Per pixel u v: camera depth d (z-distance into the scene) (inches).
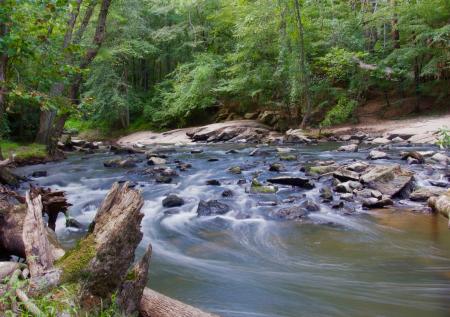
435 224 234.7
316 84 824.3
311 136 710.5
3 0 223.1
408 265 181.2
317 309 143.9
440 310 139.9
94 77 1077.1
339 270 178.7
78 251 103.7
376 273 173.8
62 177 416.8
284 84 858.1
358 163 381.4
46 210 196.1
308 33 800.9
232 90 919.0
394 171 323.6
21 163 502.3
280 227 242.8
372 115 839.7
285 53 792.9
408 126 679.7
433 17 748.6
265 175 389.4
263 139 762.8
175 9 1135.6
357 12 958.4
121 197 116.5
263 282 167.2
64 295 90.9
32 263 103.7
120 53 1077.8
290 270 180.1
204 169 445.4
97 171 454.3
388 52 872.9
